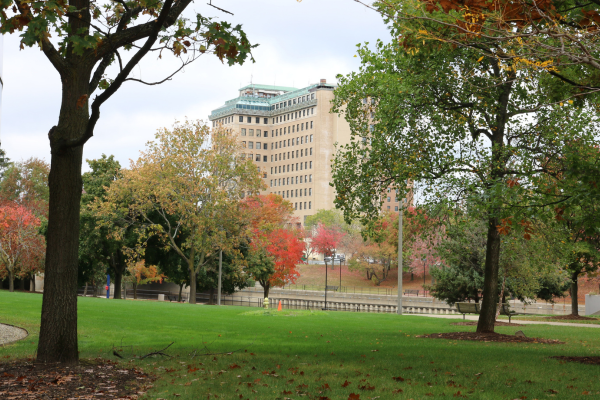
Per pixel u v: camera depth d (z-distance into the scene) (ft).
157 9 35.99
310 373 31.81
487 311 62.49
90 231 147.43
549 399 25.20
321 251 343.67
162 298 200.03
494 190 39.68
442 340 57.06
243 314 95.30
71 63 33.06
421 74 56.54
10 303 83.82
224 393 25.48
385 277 327.88
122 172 141.79
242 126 556.92
